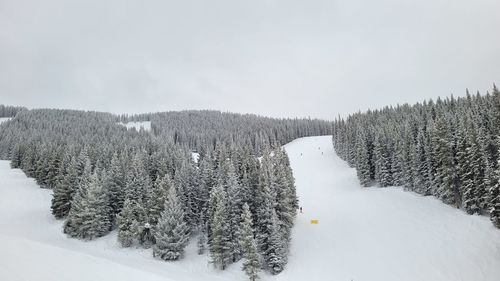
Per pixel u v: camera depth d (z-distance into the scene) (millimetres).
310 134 180375
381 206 57531
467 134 48938
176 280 32406
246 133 163500
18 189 73500
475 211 46562
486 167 42781
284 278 39406
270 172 47625
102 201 51938
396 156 70375
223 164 57625
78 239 50500
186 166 57156
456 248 39219
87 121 192500
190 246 48094
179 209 46500
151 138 131625
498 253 36375
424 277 35500
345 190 77062
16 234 49188
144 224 47812
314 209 62750
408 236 44500
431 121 74375
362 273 38219
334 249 44750
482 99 87688
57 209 58000
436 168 54062
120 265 30047
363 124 110312
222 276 40375
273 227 41188
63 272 22109
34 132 144750
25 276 19203
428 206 53125
